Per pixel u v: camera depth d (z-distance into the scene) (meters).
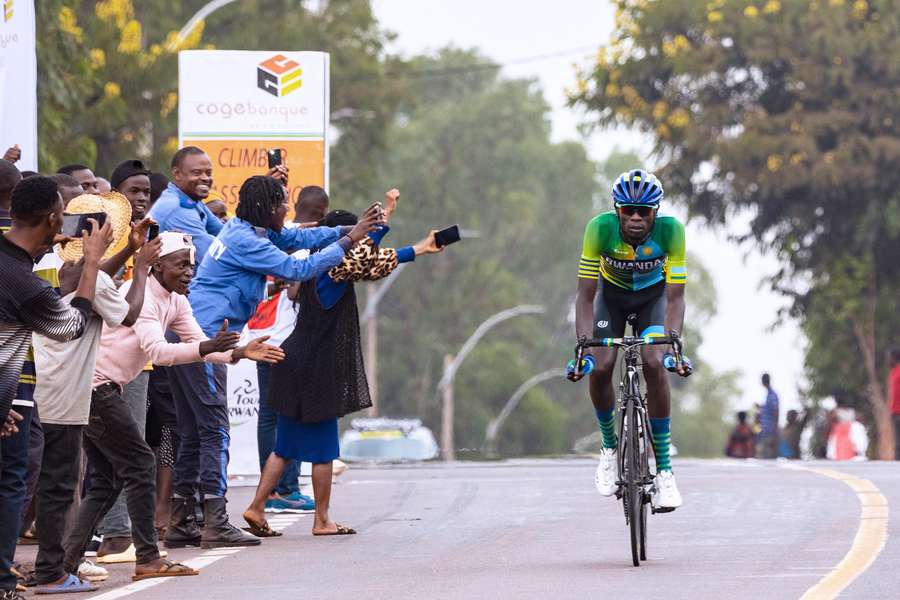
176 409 31.50
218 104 45.16
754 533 31.03
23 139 34.12
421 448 88.19
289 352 32.41
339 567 27.72
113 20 92.38
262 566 28.08
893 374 72.94
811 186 101.81
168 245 28.27
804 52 104.81
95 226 24.42
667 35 108.81
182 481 31.67
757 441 92.75
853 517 32.97
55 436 25.73
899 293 105.44
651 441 28.84
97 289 25.17
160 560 27.14
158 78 91.62
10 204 24.17
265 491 32.59
